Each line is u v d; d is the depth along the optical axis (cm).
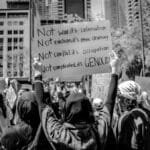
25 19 12219
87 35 503
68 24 503
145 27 4247
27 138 349
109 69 500
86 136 310
